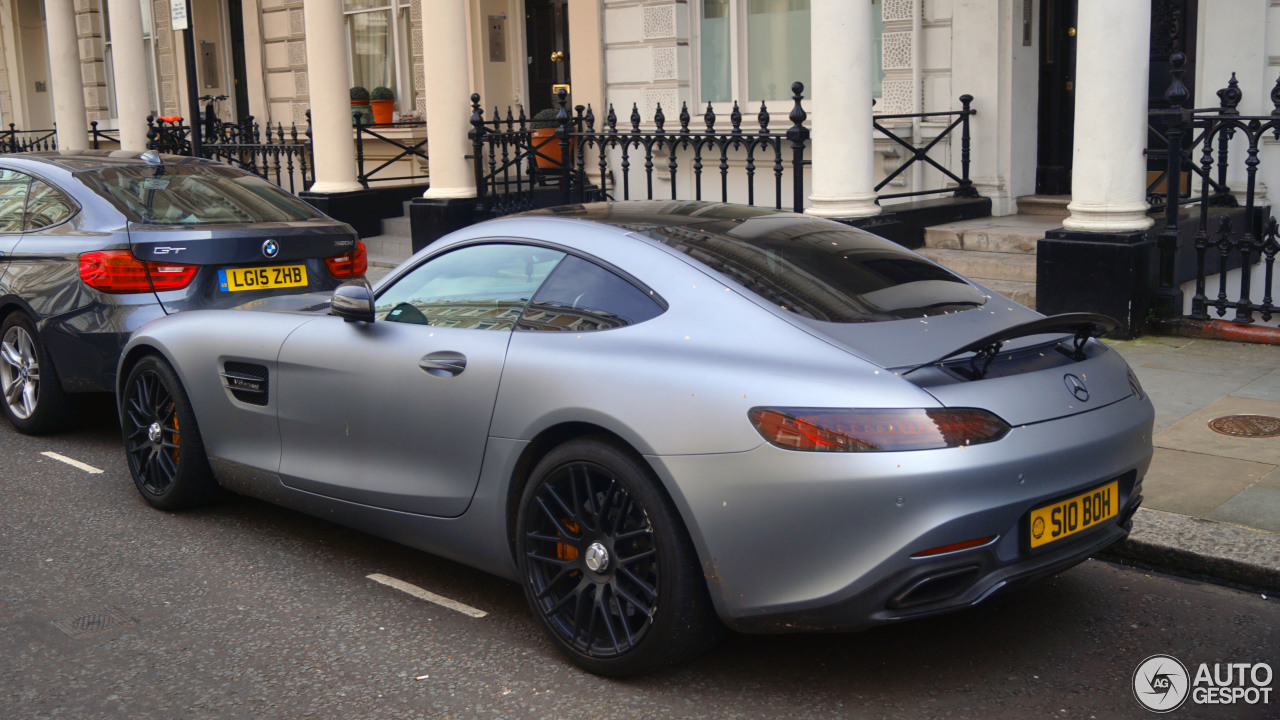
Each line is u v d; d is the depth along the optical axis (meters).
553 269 3.77
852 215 8.30
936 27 9.87
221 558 4.55
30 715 3.28
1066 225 7.45
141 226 6.04
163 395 5.10
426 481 3.94
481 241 4.06
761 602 3.08
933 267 4.03
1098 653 3.54
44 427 6.47
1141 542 4.23
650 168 9.82
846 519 2.92
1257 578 3.98
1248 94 8.40
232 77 17.81
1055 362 3.36
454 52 10.93
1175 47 8.88
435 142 11.11
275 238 6.23
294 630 3.85
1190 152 7.60
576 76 12.45
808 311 3.34
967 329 3.42
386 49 15.02
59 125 16.58
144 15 18.70
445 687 3.42
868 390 3.00
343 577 4.33
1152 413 3.54
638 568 3.33
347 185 12.34
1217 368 6.62
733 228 3.93
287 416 4.45
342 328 4.27
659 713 3.21
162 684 3.46
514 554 3.73
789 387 3.06
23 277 6.32
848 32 8.12
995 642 3.63
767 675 3.43
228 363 4.71
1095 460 3.20
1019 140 9.80
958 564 2.95
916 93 9.94
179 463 4.95
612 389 3.31
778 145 8.77
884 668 3.46
